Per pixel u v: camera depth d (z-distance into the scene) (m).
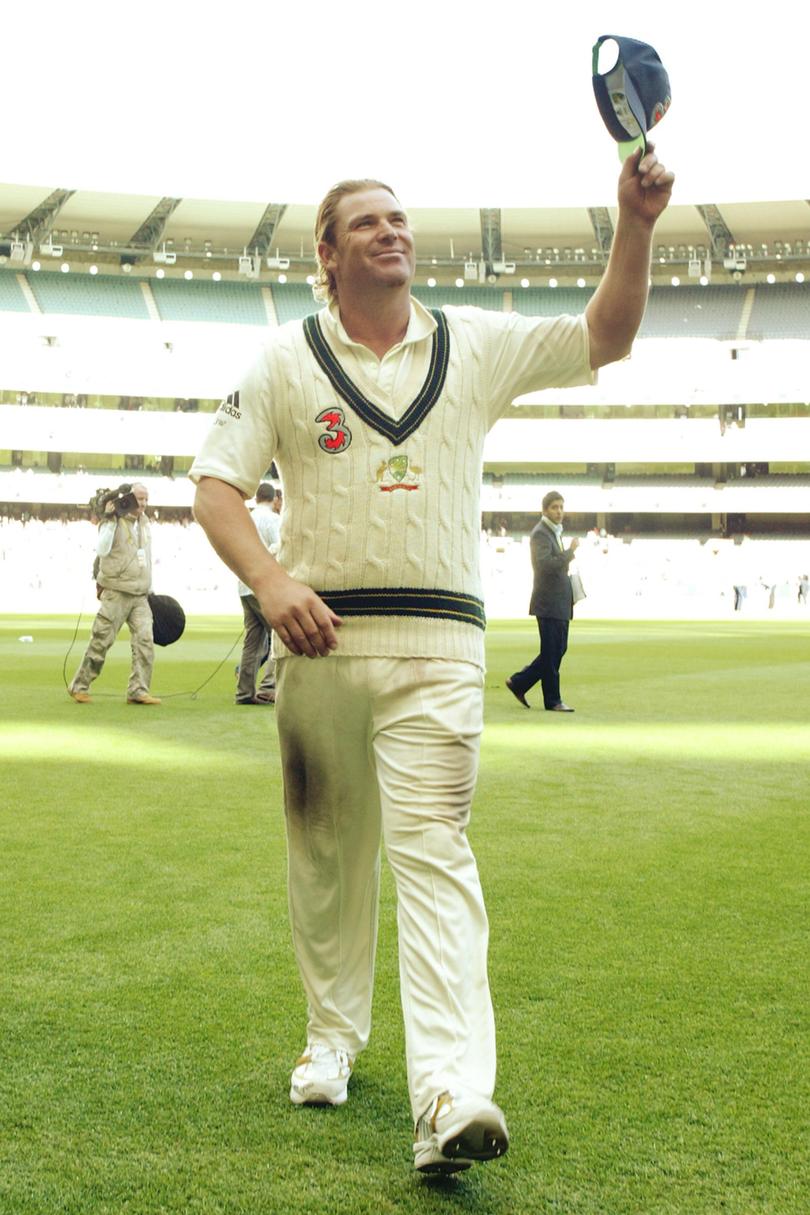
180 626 10.76
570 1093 2.59
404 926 2.24
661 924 3.89
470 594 2.39
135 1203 2.11
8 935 3.71
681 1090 2.61
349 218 2.35
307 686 2.39
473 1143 1.98
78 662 15.79
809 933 3.80
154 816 5.59
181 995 3.19
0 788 6.32
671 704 11.19
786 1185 2.19
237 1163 2.27
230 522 2.34
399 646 2.31
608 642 22.67
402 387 2.34
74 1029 2.94
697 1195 2.15
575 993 3.22
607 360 2.41
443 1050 2.11
